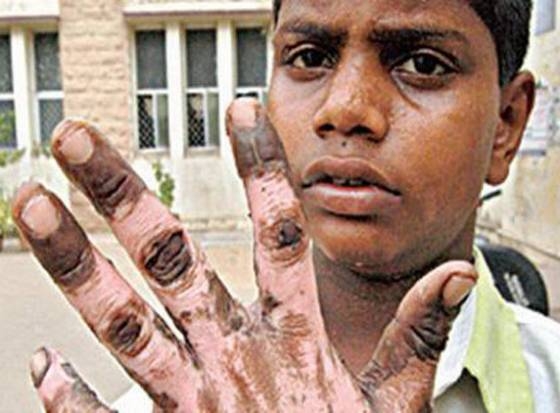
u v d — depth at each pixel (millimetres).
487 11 983
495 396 1100
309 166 953
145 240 765
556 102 6055
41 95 11453
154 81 11148
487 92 992
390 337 801
